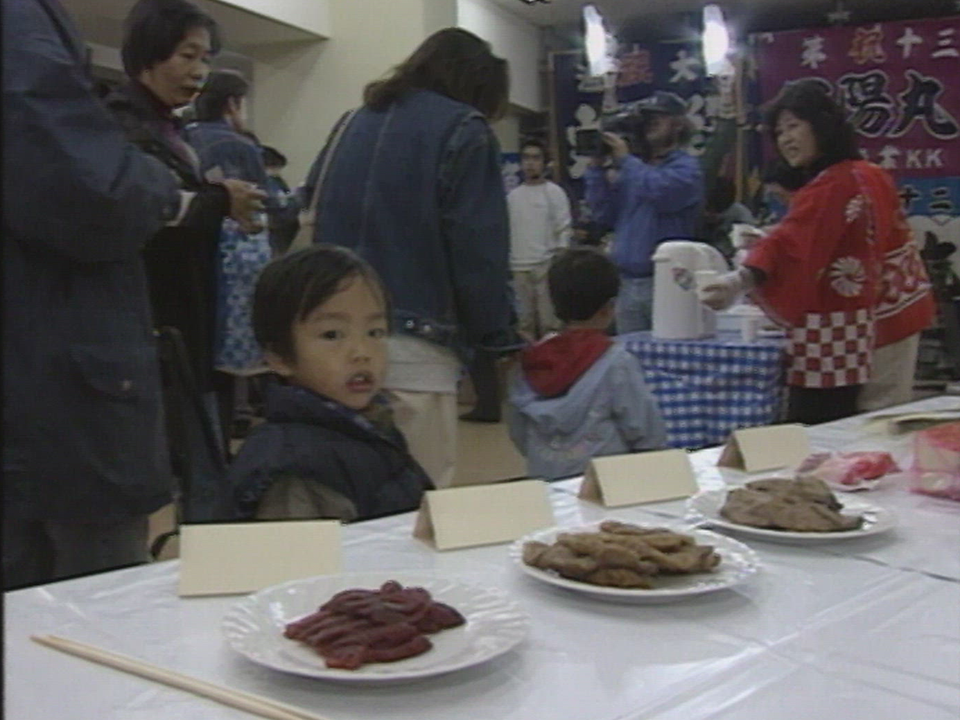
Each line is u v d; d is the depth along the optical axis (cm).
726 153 670
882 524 109
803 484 116
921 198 655
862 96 662
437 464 205
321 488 128
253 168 298
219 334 325
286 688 70
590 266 204
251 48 486
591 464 126
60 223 123
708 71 401
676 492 129
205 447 159
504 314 205
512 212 569
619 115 421
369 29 468
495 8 634
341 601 76
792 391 234
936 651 77
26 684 70
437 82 204
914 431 164
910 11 708
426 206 197
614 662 74
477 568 99
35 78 119
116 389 133
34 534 134
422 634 74
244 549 93
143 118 178
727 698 68
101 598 90
